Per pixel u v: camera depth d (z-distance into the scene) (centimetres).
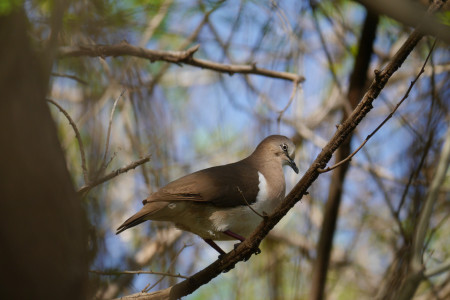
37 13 801
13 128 484
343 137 770
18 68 491
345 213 1741
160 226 1265
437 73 1257
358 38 1422
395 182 1500
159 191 1020
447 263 853
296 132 1445
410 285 856
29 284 484
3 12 493
